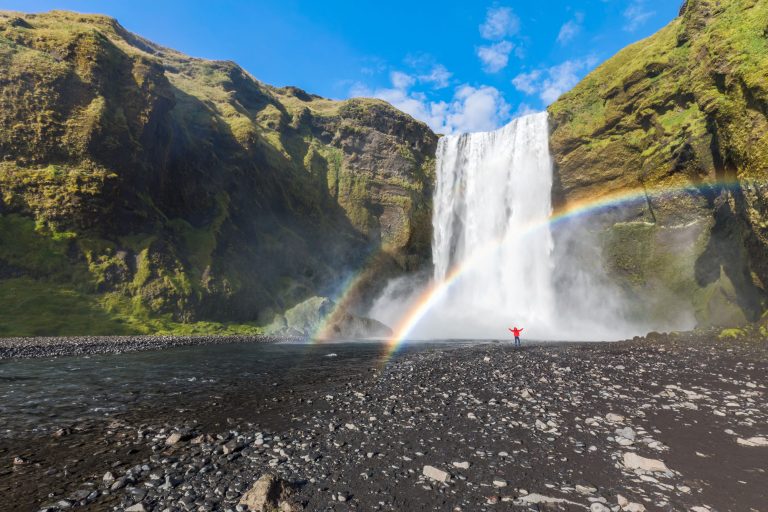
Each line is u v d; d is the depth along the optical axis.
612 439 7.66
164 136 48.41
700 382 13.02
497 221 63.97
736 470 6.17
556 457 6.81
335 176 71.88
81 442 7.99
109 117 42.12
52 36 42.84
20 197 35.97
